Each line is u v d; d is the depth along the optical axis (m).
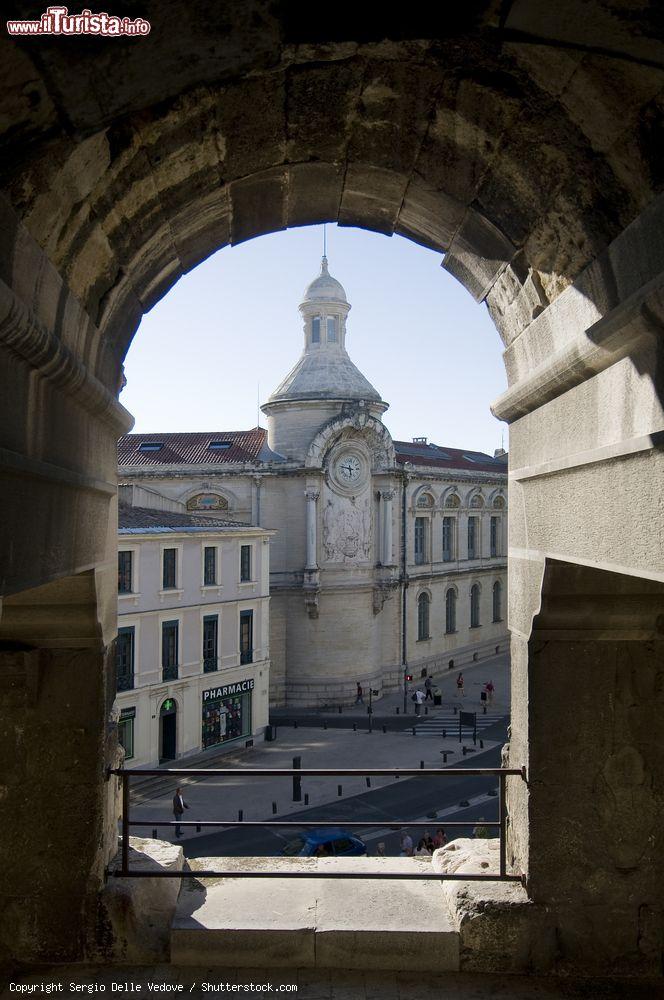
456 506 56.47
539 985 5.77
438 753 35.50
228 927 5.92
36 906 5.93
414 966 5.89
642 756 6.03
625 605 5.80
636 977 5.90
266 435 47.66
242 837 25.19
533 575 5.99
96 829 5.98
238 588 35.94
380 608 46.06
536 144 4.66
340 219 6.82
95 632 5.92
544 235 5.29
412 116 4.93
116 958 5.91
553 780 6.02
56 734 6.01
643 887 5.98
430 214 6.15
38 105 3.54
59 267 4.58
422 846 21.05
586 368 4.65
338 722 41.06
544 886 5.98
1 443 3.43
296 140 5.24
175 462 45.66
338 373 45.12
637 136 3.98
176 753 32.56
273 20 3.85
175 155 4.83
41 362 3.91
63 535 4.63
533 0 3.55
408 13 3.89
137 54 3.69
